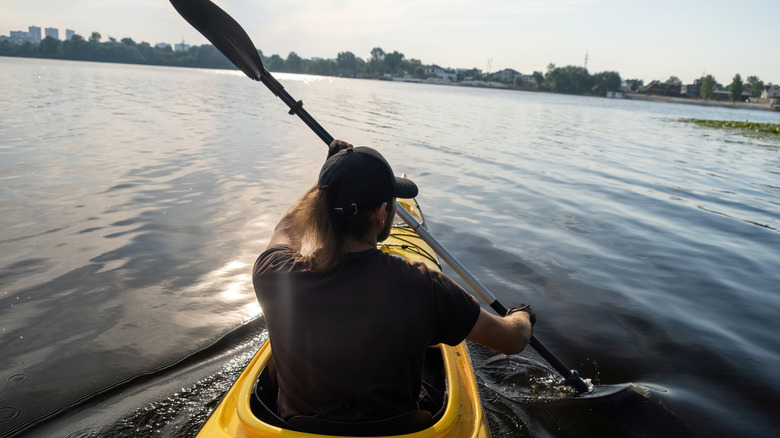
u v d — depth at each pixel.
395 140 12.97
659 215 6.99
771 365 3.35
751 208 7.68
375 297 1.42
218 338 3.32
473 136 15.03
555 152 12.79
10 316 3.45
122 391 2.80
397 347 1.45
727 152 15.31
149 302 3.73
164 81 41.06
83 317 3.49
